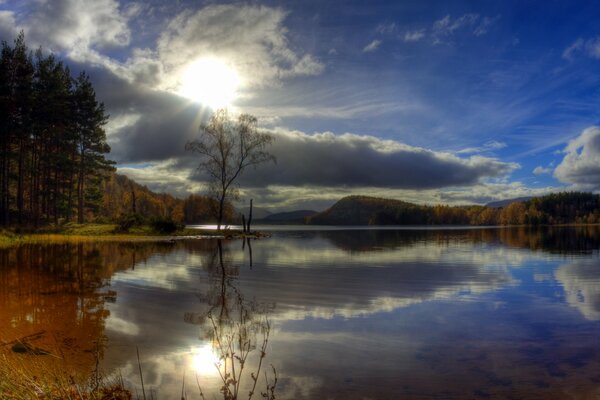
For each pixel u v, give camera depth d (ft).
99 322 28.96
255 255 79.92
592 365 20.68
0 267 58.65
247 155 162.50
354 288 42.65
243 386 18.25
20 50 147.43
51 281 46.75
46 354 22.13
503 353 22.53
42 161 176.55
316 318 30.17
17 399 14.85
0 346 23.49
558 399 16.94
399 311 32.42
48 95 153.79
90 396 16.15
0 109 138.41
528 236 172.35
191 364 20.92
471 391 17.67
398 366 20.56
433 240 139.03
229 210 172.76
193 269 57.98
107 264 63.10
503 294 39.52
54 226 157.28
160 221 155.22
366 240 139.85
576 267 60.49
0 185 161.17
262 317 30.53
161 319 29.86
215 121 159.74
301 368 20.29
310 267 60.75
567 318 30.17
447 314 31.40
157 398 17.02
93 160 194.39
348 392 17.54
